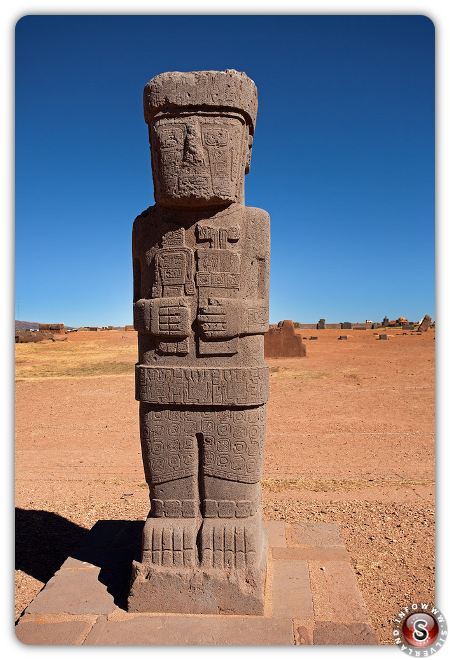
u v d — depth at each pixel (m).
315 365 19.23
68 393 13.95
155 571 3.67
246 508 3.82
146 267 3.97
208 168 3.64
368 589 4.08
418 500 6.00
